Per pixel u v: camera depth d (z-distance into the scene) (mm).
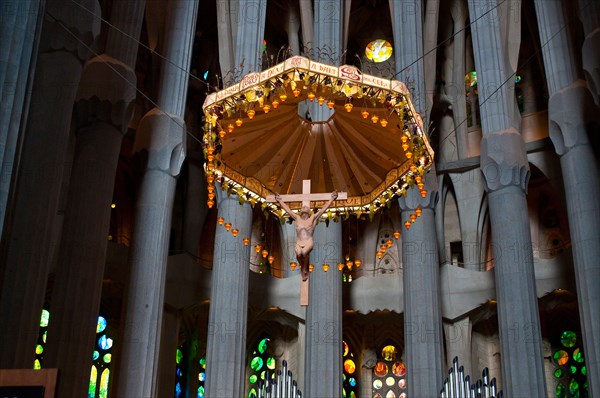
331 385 18828
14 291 12219
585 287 16641
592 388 15930
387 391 23906
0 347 11820
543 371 17531
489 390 14758
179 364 22719
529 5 24172
